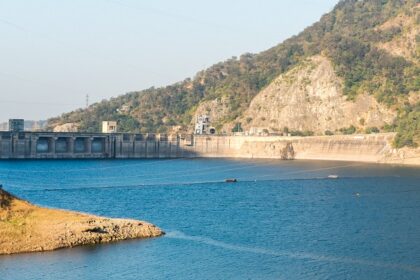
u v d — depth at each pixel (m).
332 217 177.00
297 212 187.75
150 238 134.88
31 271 107.75
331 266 117.75
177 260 119.12
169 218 171.00
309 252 128.62
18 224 126.44
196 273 111.56
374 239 142.62
